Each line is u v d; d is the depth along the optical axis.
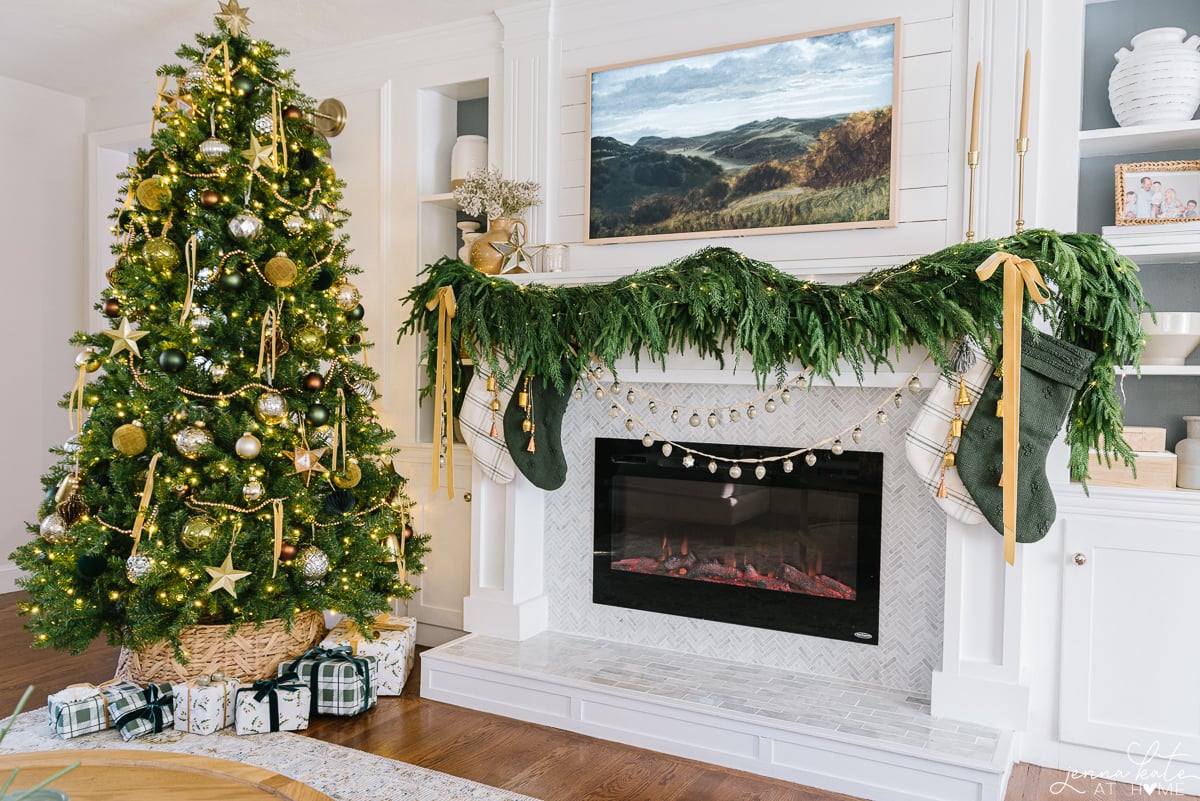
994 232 2.56
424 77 3.59
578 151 3.24
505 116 3.36
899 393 2.55
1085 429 2.35
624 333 2.71
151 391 2.64
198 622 2.83
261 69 2.90
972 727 2.39
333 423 2.93
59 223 4.53
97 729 2.59
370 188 3.73
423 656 2.99
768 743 2.43
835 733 2.34
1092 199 2.71
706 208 2.98
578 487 3.21
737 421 2.90
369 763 2.45
